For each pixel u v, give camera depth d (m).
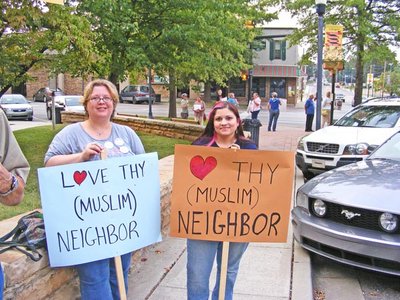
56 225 2.94
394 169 5.23
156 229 3.31
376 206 4.28
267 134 19.48
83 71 10.95
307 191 4.96
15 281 2.77
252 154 3.20
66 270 3.35
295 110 40.53
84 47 8.67
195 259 3.27
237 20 15.21
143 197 3.22
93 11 9.27
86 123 3.27
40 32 8.92
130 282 4.28
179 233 3.22
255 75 46.72
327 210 4.68
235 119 3.30
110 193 3.09
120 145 3.27
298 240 4.95
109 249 3.09
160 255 4.95
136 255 4.68
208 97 45.44
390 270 4.15
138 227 3.21
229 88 48.16
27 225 3.17
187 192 3.20
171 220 3.21
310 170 9.30
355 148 8.77
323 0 12.59
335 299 4.29
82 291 3.13
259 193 3.23
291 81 47.19
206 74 19.30
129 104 44.12
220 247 3.43
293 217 5.09
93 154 3.04
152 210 3.28
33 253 2.94
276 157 3.21
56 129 15.83
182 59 11.80
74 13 9.21
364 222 4.38
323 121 20.39
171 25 11.02
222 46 12.49
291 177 3.24
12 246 2.96
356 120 10.23
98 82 3.20
